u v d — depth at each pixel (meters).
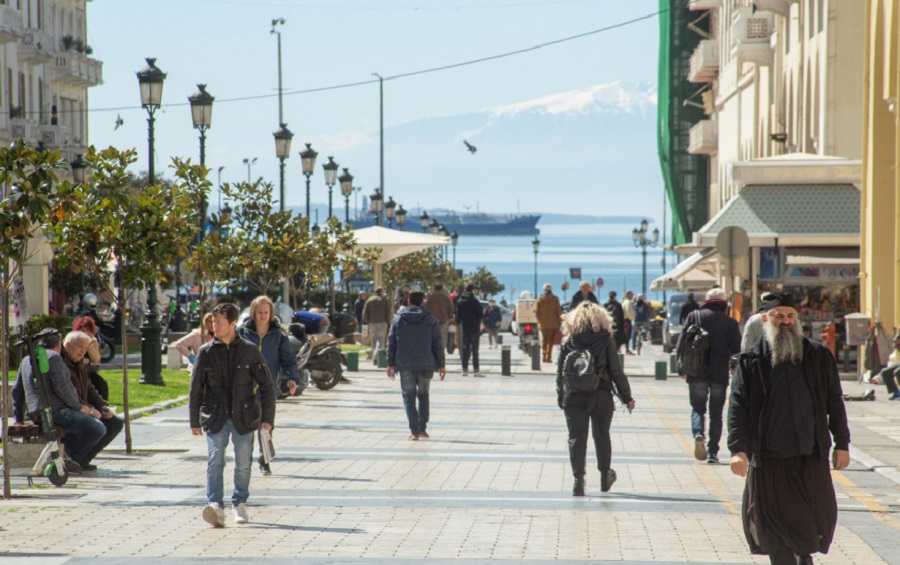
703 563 17.77
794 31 86.88
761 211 62.28
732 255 45.97
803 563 15.23
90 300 76.56
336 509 22.59
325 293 95.69
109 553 18.44
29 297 54.78
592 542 19.38
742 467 15.34
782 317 15.38
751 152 108.75
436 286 71.38
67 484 25.89
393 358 34.12
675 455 31.30
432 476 27.03
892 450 32.03
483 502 23.48
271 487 25.38
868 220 60.44
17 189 24.03
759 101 105.00
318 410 42.44
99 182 33.12
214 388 20.98
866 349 55.59
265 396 21.33
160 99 47.78
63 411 27.36
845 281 61.84
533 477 27.02
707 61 131.12
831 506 15.33
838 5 72.75
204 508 20.97
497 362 72.94
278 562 17.77
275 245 57.38
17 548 18.81
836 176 62.28
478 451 31.55
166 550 18.67
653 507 23.02
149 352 48.09
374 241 74.75
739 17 99.38
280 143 69.94
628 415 41.94
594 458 30.56
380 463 29.14
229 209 57.84
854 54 72.62
